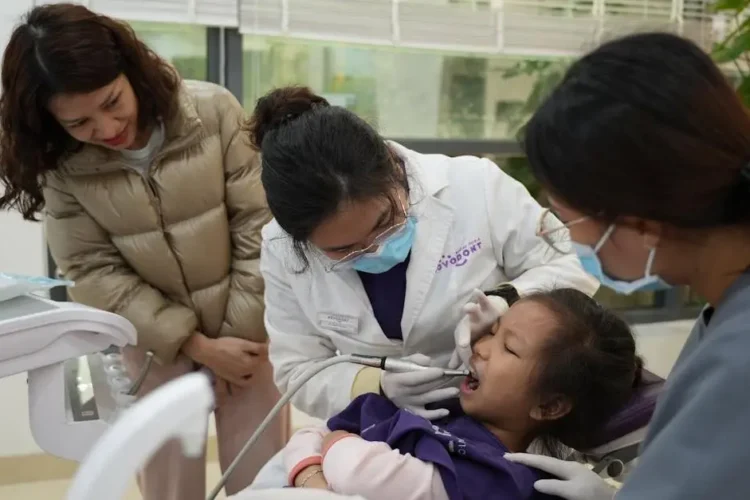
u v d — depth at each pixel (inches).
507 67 122.6
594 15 118.8
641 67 26.8
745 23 81.9
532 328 47.6
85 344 53.4
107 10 94.6
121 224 67.6
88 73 56.8
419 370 49.8
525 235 56.1
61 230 68.8
